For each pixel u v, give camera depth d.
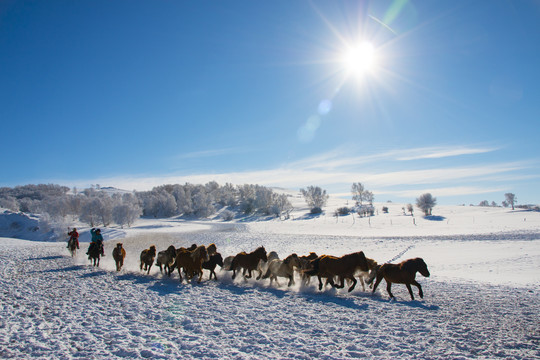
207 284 13.01
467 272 17.50
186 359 5.59
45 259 21.48
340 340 6.66
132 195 145.25
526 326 7.71
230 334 6.91
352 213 119.62
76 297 10.27
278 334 6.93
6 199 158.12
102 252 18.55
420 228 66.44
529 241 32.47
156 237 47.75
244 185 169.88
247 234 52.34
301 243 37.22
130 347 6.08
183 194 148.50
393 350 6.18
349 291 11.52
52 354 5.75
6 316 8.11
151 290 11.51
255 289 12.03
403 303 9.98
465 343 6.57
